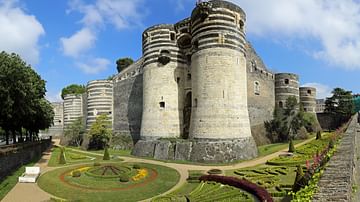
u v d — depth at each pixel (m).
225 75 43.34
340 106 88.44
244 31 47.88
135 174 34.38
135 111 63.84
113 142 66.44
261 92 65.38
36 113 50.22
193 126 45.22
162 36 52.44
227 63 43.59
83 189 28.75
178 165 39.94
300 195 9.48
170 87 51.56
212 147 41.78
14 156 37.09
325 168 12.79
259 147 54.69
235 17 45.31
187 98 52.41
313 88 81.31
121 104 68.25
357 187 15.52
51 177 33.94
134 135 63.12
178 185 29.91
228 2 44.97
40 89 49.38
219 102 42.94
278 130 67.31
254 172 32.56
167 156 45.22
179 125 51.38
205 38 44.28
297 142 61.72
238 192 24.89
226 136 42.25
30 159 46.88
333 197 8.99
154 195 26.75
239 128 43.50
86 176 33.94
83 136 76.81
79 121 81.19
